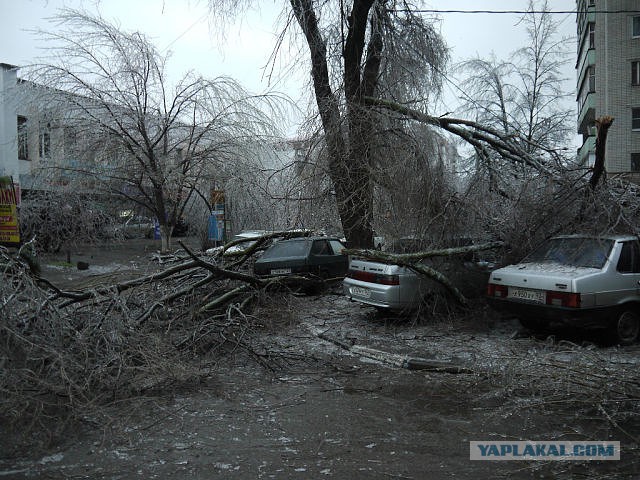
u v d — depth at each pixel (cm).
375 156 937
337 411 465
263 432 417
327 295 1090
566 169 830
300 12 1009
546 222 793
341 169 961
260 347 685
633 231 701
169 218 2000
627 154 2919
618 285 643
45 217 1905
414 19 1037
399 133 928
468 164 909
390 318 849
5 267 518
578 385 469
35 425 413
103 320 551
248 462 363
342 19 1021
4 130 2275
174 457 371
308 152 983
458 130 954
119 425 421
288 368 602
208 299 787
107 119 1725
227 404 481
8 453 373
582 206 761
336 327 812
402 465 359
